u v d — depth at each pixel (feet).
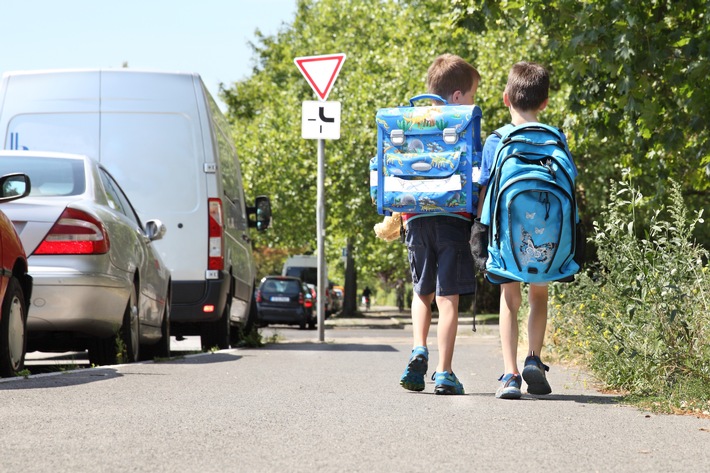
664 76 49.24
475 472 16.10
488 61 141.69
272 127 187.83
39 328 35.99
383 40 184.03
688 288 27.99
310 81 65.98
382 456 17.38
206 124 52.75
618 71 47.42
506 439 19.45
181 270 52.37
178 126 52.54
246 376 32.68
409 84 157.79
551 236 25.84
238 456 17.28
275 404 24.57
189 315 52.21
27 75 52.39
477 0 53.83
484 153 27.04
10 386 27.96
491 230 26.40
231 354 46.75
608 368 29.19
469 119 27.37
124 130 52.31
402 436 19.60
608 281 32.07
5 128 51.88
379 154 27.76
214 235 52.54
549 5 50.55
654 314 27.76
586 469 16.53
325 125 65.92
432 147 27.48
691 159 56.65
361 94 168.76
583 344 34.71
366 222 170.91
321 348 55.98
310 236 180.75
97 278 36.09
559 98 122.52
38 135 51.90
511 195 25.82
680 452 18.37
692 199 84.69
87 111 52.19
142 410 23.00
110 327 37.81
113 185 41.93
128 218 41.91
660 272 28.25
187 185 52.54
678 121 51.78
